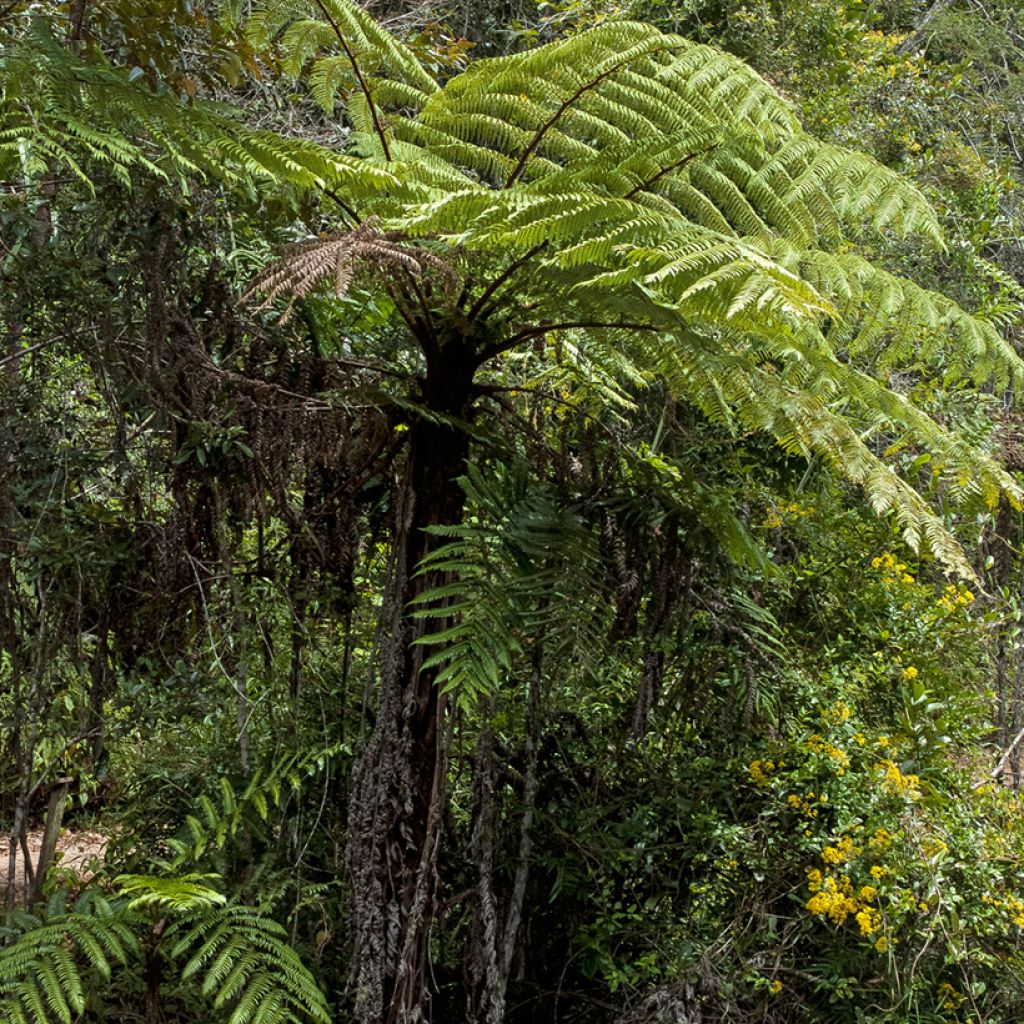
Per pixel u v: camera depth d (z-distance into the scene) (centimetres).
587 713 304
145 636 224
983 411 399
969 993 264
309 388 220
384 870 215
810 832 274
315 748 242
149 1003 209
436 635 206
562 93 231
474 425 233
